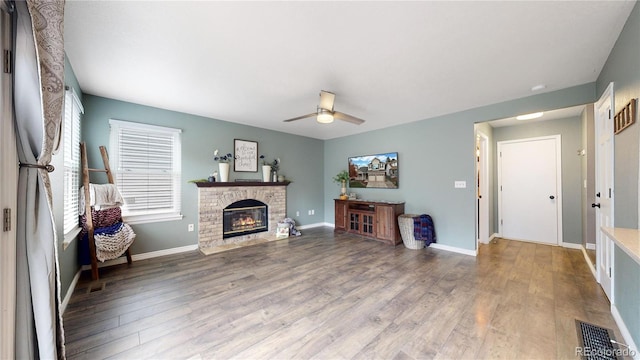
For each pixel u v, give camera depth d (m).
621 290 1.84
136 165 3.49
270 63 2.33
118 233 3.00
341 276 2.87
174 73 2.54
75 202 2.78
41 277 1.14
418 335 1.78
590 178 3.52
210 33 1.86
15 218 1.07
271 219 5.04
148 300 2.30
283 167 5.39
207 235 4.13
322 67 2.41
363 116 4.15
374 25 1.76
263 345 1.68
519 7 1.58
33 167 1.14
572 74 2.55
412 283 2.67
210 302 2.27
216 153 4.29
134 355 1.58
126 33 1.85
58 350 1.26
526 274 2.92
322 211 6.23
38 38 1.06
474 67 2.41
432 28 1.80
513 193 4.72
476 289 2.52
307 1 1.52
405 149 4.61
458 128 3.88
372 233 4.68
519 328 1.85
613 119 2.03
